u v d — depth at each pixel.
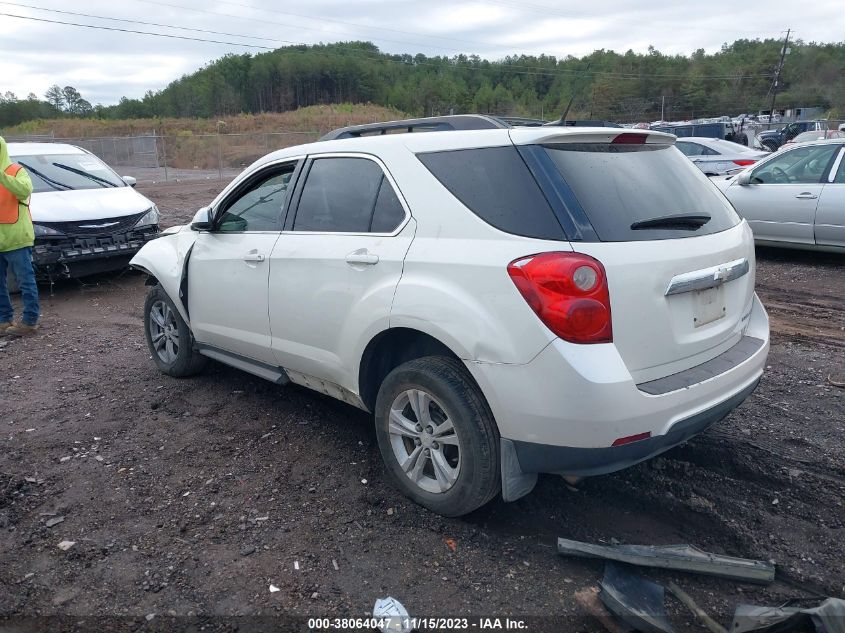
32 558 3.27
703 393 3.15
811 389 5.11
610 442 2.90
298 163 4.27
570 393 2.86
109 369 5.93
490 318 3.03
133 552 3.30
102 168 10.48
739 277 3.61
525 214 3.07
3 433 4.65
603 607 2.86
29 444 4.47
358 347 3.64
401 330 3.47
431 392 3.34
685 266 3.17
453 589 3.01
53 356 6.37
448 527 3.45
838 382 5.20
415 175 3.50
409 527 3.46
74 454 4.32
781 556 3.17
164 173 35.22
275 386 5.38
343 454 4.24
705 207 3.61
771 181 9.73
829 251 9.27
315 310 3.91
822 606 2.64
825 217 9.07
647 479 3.86
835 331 6.64
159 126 65.56
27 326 7.11
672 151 3.79
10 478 3.99
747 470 3.91
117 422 4.80
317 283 3.88
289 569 3.16
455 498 3.35
